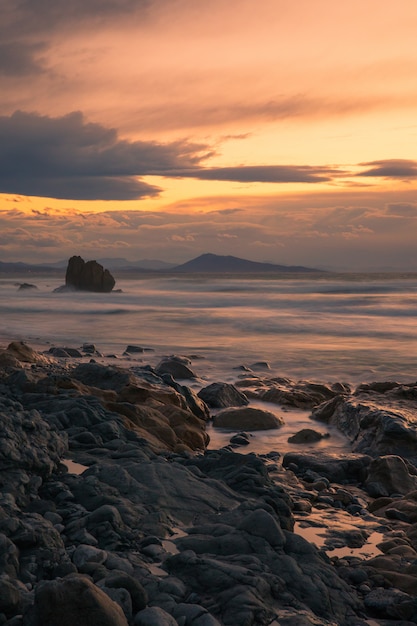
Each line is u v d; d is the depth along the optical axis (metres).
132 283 117.12
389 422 11.78
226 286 91.94
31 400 10.70
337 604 5.13
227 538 5.70
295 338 30.89
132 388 12.85
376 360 23.70
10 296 77.50
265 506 6.69
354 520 7.64
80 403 10.08
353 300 54.78
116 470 7.10
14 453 6.58
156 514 6.18
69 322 39.19
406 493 9.22
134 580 4.66
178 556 5.27
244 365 22.06
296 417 14.56
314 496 8.53
